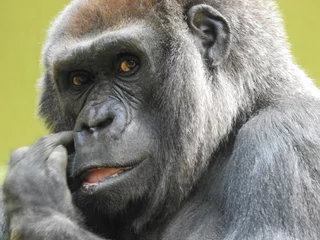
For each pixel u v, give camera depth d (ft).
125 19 60.80
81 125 59.47
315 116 59.62
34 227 56.49
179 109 59.67
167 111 59.82
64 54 61.00
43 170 58.44
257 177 57.31
